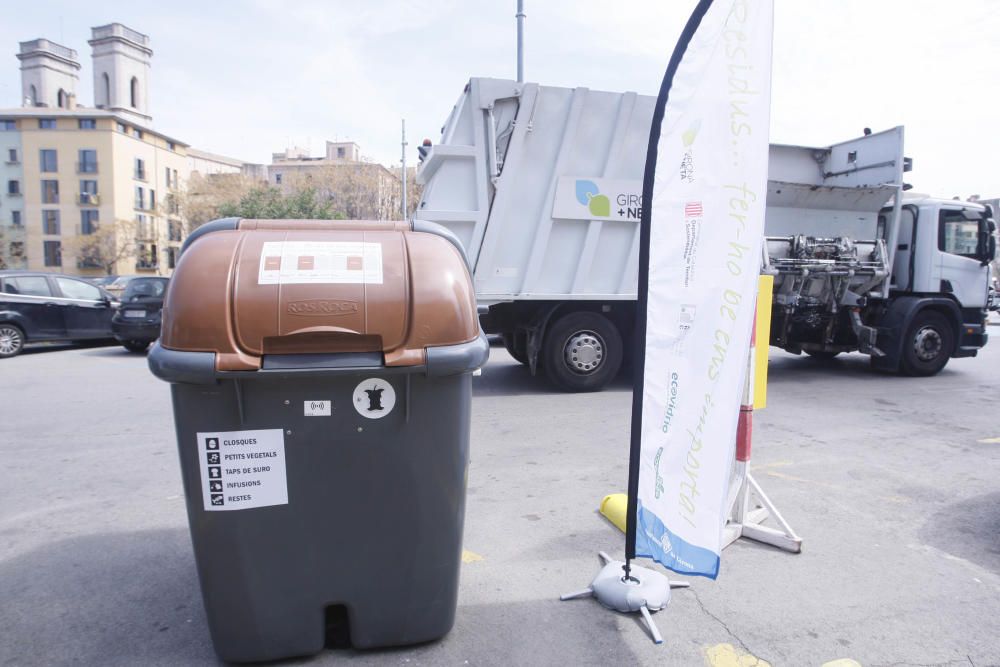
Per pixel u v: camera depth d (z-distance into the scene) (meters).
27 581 3.27
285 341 2.19
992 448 5.65
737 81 2.46
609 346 7.86
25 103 73.94
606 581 3.04
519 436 5.94
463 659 2.56
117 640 2.74
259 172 79.62
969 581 3.28
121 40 68.69
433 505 2.39
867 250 9.12
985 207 9.47
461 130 7.14
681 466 2.66
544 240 7.41
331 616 2.56
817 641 2.73
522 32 13.04
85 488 4.64
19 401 7.49
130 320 11.72
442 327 2.29
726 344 2.50
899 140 9.02
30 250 55.22
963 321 9.49
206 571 2.32
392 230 2.54
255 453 2.24
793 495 4.48
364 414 2.27
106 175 54.97
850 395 8.03
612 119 7.40
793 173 10.16
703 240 2.58
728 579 3.27
